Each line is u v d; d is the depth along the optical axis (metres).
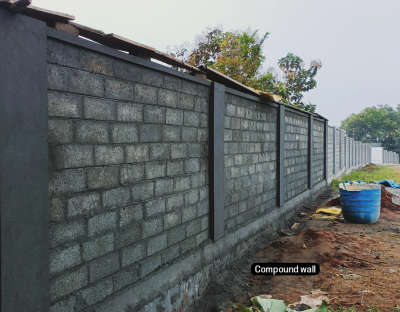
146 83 3.19
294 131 8.47
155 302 3.28
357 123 66.81
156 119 3.34
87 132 2.58
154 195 3.34
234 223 5.19
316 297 3.93
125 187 2.96
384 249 5.49
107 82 2.75
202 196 4.25
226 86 5.20
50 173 2.31
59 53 2.35
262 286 4.45
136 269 3.11
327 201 10.27
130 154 3.01
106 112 2.75
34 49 2.11
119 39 2.82
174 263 3.65
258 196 6.15
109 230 2.80
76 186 2.50
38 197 2.15
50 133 2.30
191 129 3.97
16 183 2.01
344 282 4.27
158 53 3.29
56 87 2.34
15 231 2.01
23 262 2.06
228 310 3.80
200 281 4.12
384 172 21.08
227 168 4.92
